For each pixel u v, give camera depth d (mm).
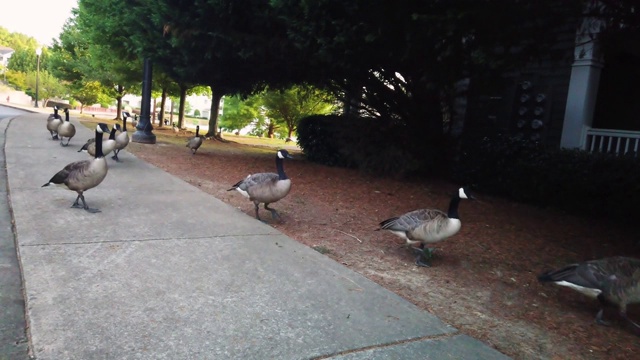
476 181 10969
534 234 7148
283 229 6160
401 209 8086
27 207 5926
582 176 8750
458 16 5762
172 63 12523
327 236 5996
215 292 3807
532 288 4770
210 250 4852
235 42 9516
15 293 3482
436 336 3434
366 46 7625
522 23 6457
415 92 10820
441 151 11641
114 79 25344
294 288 4055
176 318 3297
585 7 6762
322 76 11297
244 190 6312
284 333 3234
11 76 71938
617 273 3762
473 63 7445
